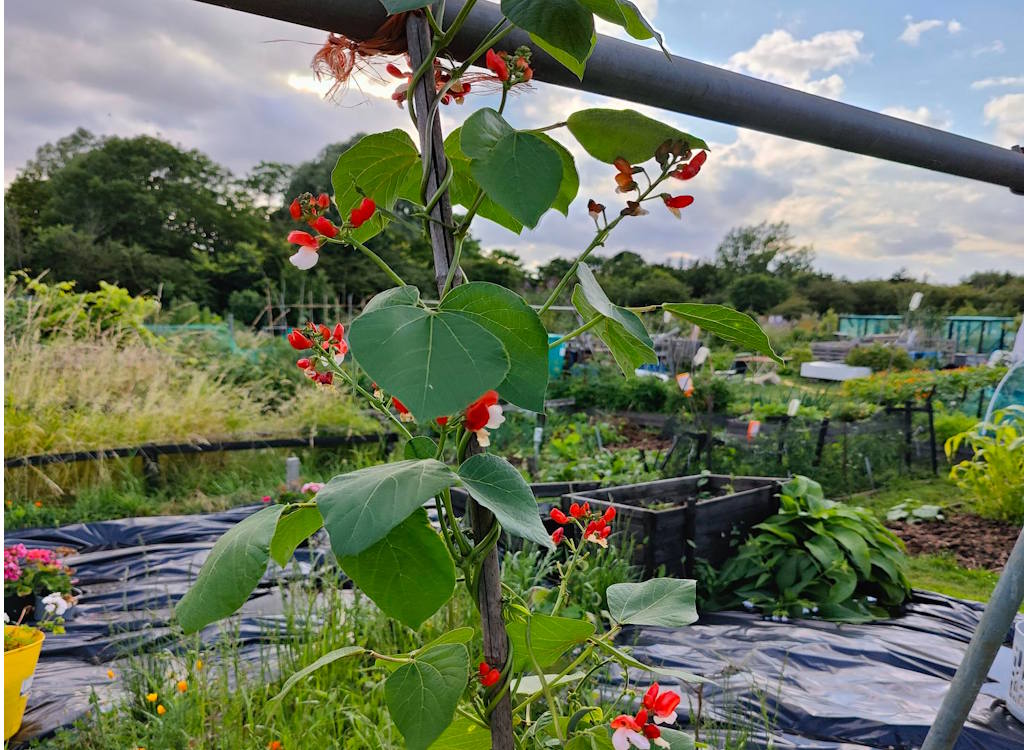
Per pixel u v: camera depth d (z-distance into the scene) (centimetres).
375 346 58
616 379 1250
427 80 88
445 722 80
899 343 1655
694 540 430
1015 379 759
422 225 101
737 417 972
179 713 243
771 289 3728
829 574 436
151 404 771
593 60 126
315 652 286
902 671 337
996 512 677
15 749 258
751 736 247
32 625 371
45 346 805
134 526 566
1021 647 294
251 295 2792
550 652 108
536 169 73
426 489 62
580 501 438
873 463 839
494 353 58
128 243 3422
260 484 711
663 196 89
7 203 3250
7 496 612
